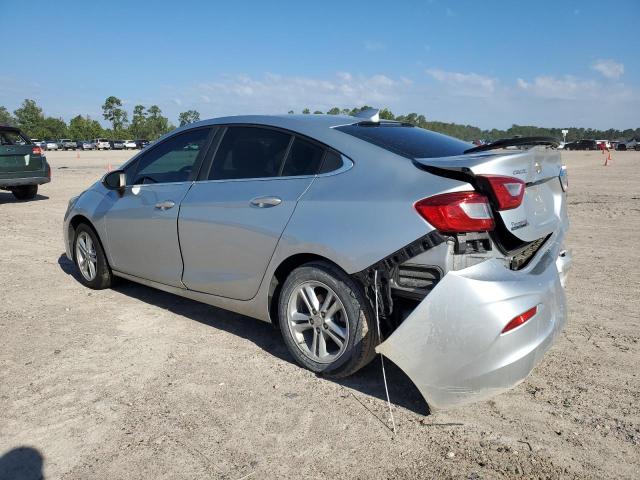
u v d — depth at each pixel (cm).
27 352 393
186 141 447
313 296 345
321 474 257
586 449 276
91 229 528
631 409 314
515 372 283
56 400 324
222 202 390
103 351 395
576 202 1215
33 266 645
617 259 665
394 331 294
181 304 502
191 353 392
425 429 294
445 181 296
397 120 428
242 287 385
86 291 542
